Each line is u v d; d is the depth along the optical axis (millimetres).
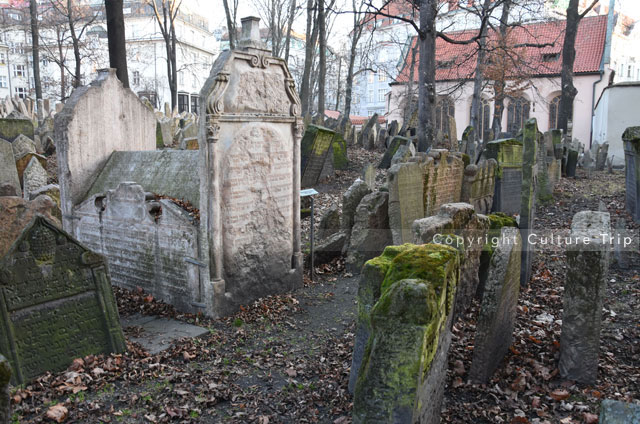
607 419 2553
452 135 18594
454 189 10531
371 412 2871
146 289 7152
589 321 4434
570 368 4559
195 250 6363
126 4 56875
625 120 24281
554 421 3920
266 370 4992
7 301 4402
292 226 7594
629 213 11141
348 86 27812
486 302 4500
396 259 3436
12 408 4066
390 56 51031
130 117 8898
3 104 24047
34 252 4582
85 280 5016
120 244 7410
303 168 14781
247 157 6594
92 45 44469
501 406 4160
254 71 6578
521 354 5102
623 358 4996
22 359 4492
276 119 6973
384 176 16328
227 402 4387
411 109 26844
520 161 13242
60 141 7875
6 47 49500
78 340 4938
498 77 27109
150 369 4914
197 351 5402
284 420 4086
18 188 9617
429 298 2930
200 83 61969
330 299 7223
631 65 51844
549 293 6996
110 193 7418
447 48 43219
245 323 6273
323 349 5488
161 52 54688
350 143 23984
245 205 6664
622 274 7480
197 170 7051
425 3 15773
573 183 15938
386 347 2904
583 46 40969
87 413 4102
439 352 3445
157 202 6910
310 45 26891
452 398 4309
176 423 4016
